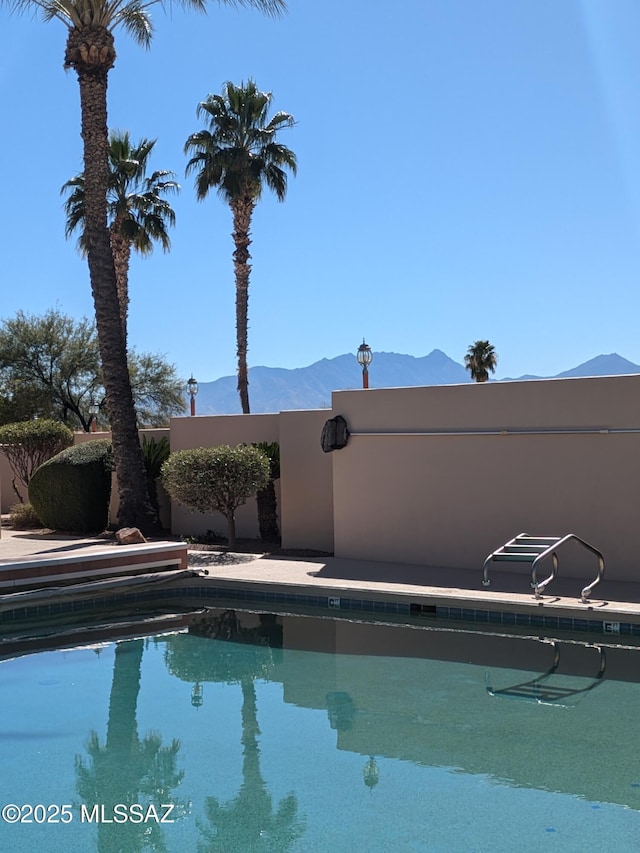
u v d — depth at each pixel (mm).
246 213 27141
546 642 8078
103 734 6055
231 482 12320
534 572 8352
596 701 6398
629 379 9438
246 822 4598
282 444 13234
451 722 6039
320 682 7152
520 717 6094
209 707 6598
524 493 10180
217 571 10906
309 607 9789
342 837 4379
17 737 6020
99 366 32906
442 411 10852
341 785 5035
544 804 4699
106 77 14664
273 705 6586
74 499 15336
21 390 31094
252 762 5434
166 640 8734
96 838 4453
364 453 11609
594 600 8391
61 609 9906
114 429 14680
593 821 4484
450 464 10797
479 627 8648
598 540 9633
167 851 4281
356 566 11086
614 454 9531
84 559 10211
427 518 11008
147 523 14688
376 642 8297
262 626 9180
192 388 22781
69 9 14391
